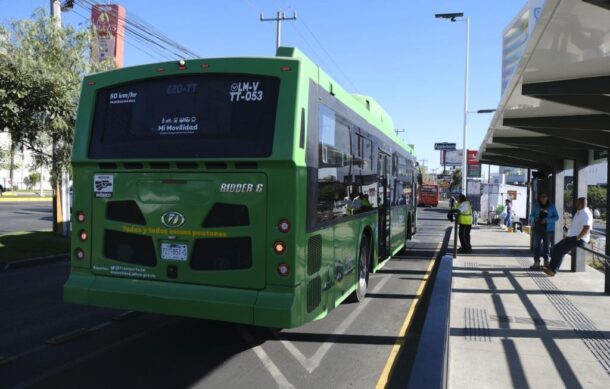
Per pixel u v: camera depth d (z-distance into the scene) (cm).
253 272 524
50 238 1468
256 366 547
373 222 920
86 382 492
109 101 602
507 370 534
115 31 1557
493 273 1152
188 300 540
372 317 761
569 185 4034
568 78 747
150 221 565
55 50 1226
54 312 754
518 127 986
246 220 527
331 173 630
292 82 530
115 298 574
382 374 532
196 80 564
